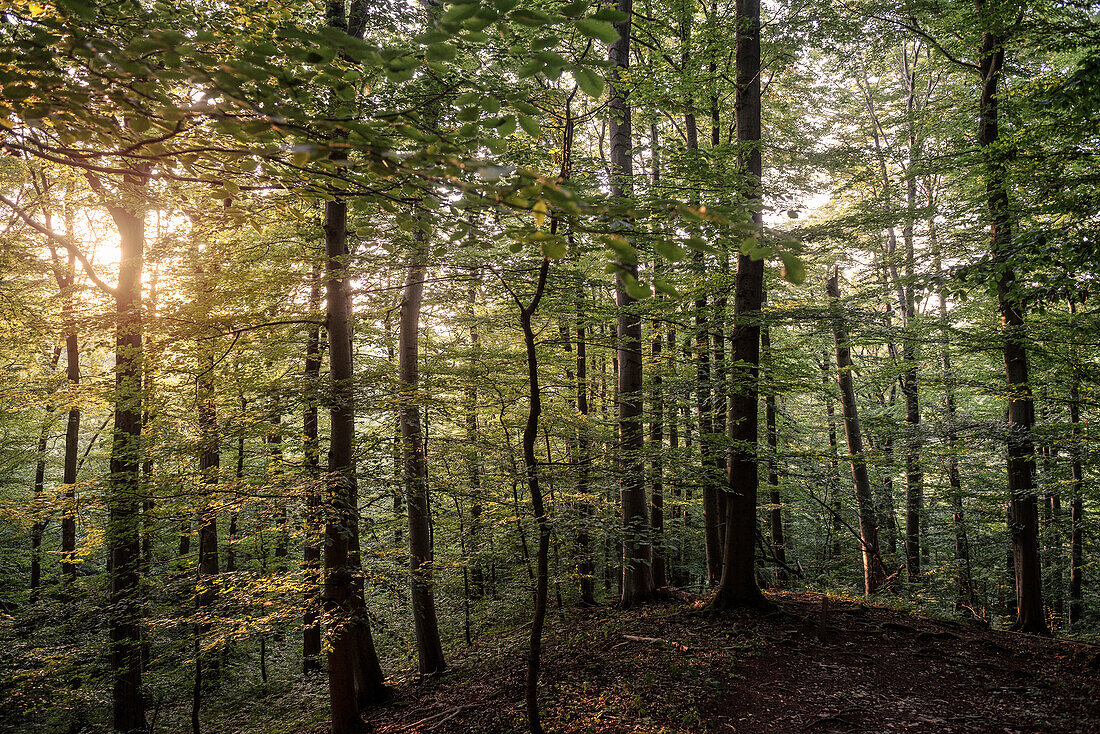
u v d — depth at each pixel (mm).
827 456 11062
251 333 7883
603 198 2250
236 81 2199
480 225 3330
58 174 9203
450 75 3074
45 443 16625
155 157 2684
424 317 10859
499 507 10852
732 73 12422
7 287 9039
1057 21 9258
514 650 9797
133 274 9633
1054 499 14984
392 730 7449
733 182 8641
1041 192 8047
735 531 9617
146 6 3314
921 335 10664
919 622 9500
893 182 14594
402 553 8297
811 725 6293
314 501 6855
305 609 6859
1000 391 10867
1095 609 15664
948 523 15492
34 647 8664
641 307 10203
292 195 3793
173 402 7941
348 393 7414
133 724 9078
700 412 12578
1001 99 10336
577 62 1983
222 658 11977
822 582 17156
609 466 10367
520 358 12055
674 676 7465
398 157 2164
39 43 2340
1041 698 6723
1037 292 7426
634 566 11359
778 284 13477
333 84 2516
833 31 10930
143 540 10086
